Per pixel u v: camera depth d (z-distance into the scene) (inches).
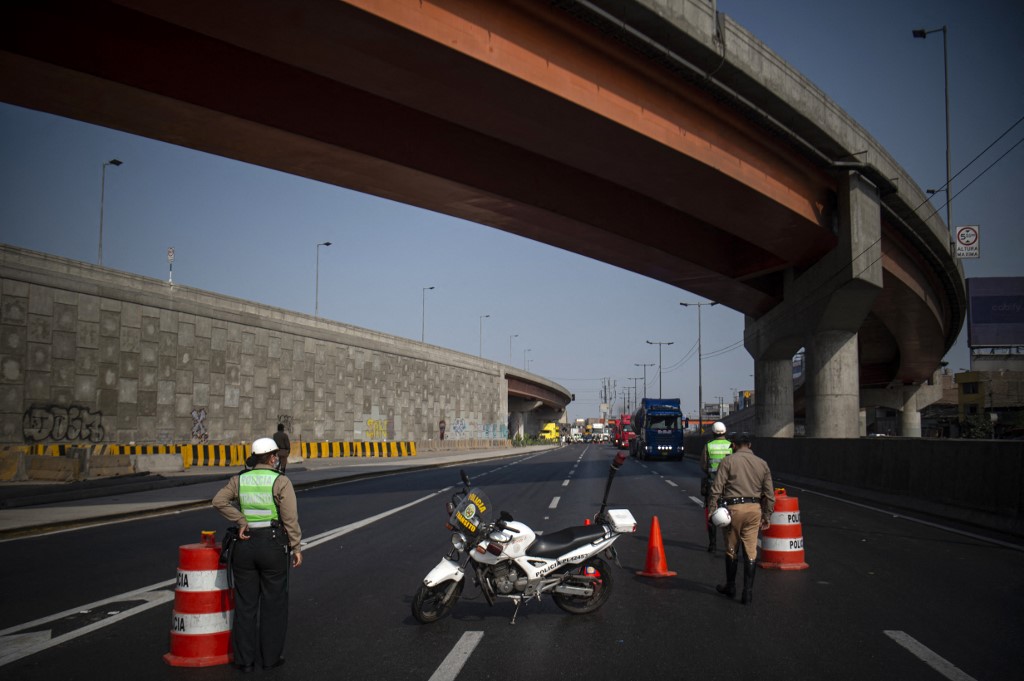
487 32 597.6
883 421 4729.3
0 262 960.3
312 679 215.5
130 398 1164.5
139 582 351.3
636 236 1037.2
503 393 3575.3
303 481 967.0
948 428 3484.3
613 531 292.8
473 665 227.5
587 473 1266.0
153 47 596.1
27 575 368.2
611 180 868.6
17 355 987.3
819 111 934.4
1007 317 2399.1
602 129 723.4
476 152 813.2
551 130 725.9
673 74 756.6
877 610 295.0
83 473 853.2
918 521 577.9
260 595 229.3
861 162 1047.0
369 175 792.3
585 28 662.5
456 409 2842.0
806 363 1254.9
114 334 1139.3
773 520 390.6
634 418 2363.4
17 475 857.5
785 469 1098.1
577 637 259.1
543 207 895.7
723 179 868.0
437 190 835.4
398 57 583.2
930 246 1434.5
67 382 1057.5
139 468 981.2
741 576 369.4
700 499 766.5
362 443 1804.9
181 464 1054.4
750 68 791.1
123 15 567.8
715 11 754.8
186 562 236.2
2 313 967.6
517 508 668.7
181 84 621.6
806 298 1241.4
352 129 719.1
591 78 686.5
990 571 374.9
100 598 318.7
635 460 1962.4
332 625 276.8
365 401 1985.7
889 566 389.1
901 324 1849.2
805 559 409.4
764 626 271.6
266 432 1512.1
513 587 277.3
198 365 1316.4
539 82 636.1
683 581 355.3
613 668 223.5
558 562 281.1
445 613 282.2
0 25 536.1
